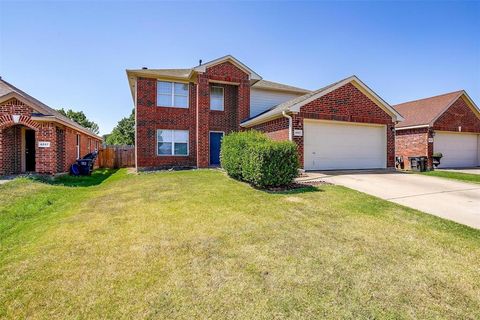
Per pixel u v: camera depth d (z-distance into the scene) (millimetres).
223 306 2508
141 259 3500
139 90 14977
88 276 3086
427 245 3910
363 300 2600
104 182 11438
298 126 10852
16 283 2971
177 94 15742
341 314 2395
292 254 3607
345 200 6523
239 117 15562
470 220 5117
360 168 12336
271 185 8047
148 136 15117
